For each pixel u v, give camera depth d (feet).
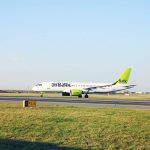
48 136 94.43
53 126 106.42
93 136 95.04
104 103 242.58
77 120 118.32
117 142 90.53
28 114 131.34
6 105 188.24
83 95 451.53
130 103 252.42
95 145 86.79
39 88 431.02
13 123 108.17
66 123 111.96
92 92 435.12
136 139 93.76
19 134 95.14
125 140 92.27
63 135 95.91
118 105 217.56
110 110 164.35
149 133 100.48
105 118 125.08
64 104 214.69
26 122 110.42
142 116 136.15
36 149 81.30
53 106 187.32
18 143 85.61
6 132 96.43
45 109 163.02
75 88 432.66
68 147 84.38
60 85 433.07
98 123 112.98
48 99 298.76
